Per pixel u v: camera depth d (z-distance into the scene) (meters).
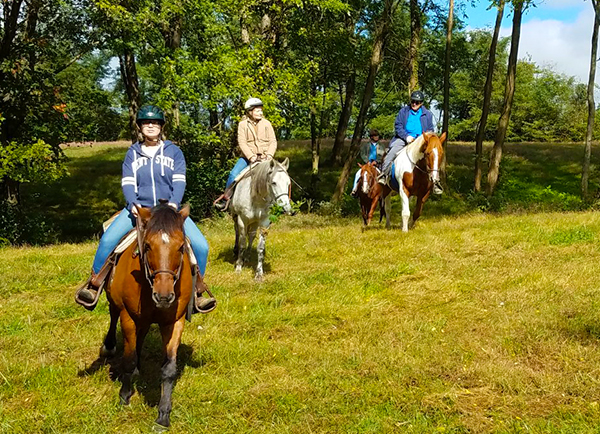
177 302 4.85
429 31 32.06
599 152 33.94
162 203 5.09
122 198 31.08
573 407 5.16
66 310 8.34
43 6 21.45
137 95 24.33
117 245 5.28
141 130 5.52
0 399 5.60
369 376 5.93
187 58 20.80
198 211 22.33
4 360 6.43
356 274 9.53
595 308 7.34
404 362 6.17
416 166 12.04
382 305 8.08
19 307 8.61
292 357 6.46
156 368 6.19
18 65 19.11
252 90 20.02
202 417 5.18
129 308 4.93
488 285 8.67
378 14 26.92
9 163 18.02
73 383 5.93
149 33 20.58
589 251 10.14
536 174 29.75
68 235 25.20
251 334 7.21
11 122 20.19
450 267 9.66
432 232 12.15
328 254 11.09
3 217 19.95
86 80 31.09
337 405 5.33
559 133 52.31
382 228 13.49
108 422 5.13
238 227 10.05
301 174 32.56
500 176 27.22
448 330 7.12
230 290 8.99
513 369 5.89
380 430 4.92
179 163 5.57
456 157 33.47
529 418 5.01
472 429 4.86
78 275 10.37
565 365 6.00
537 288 8.36
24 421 5.15
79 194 31.36
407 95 29.95
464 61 32.16
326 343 6.87
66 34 22.38
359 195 14.66
